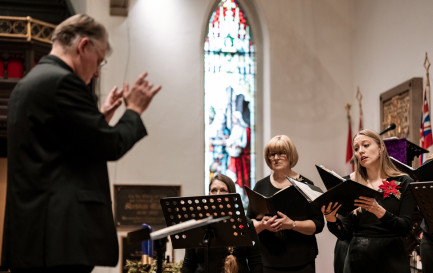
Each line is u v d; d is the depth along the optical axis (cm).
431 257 473
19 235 245
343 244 558
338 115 971
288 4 978
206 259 438
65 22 266
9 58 797
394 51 845
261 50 991
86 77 269
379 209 420
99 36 267
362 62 955
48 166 247
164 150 918
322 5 987
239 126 973
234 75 984
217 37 986
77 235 245
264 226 505
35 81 249
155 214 901
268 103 957
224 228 446
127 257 878
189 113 930
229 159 962
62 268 253
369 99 927
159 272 414
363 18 956
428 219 400
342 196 411
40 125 246
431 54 740
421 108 761
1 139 855
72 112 244
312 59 975
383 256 433
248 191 509
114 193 895
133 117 261
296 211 517
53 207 244
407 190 442
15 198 247
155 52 930
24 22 798
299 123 958
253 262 471
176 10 943
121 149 251
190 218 448
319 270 920
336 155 961
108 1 923
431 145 727
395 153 600
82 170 254
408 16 804
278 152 560
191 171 921
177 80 932
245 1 995
